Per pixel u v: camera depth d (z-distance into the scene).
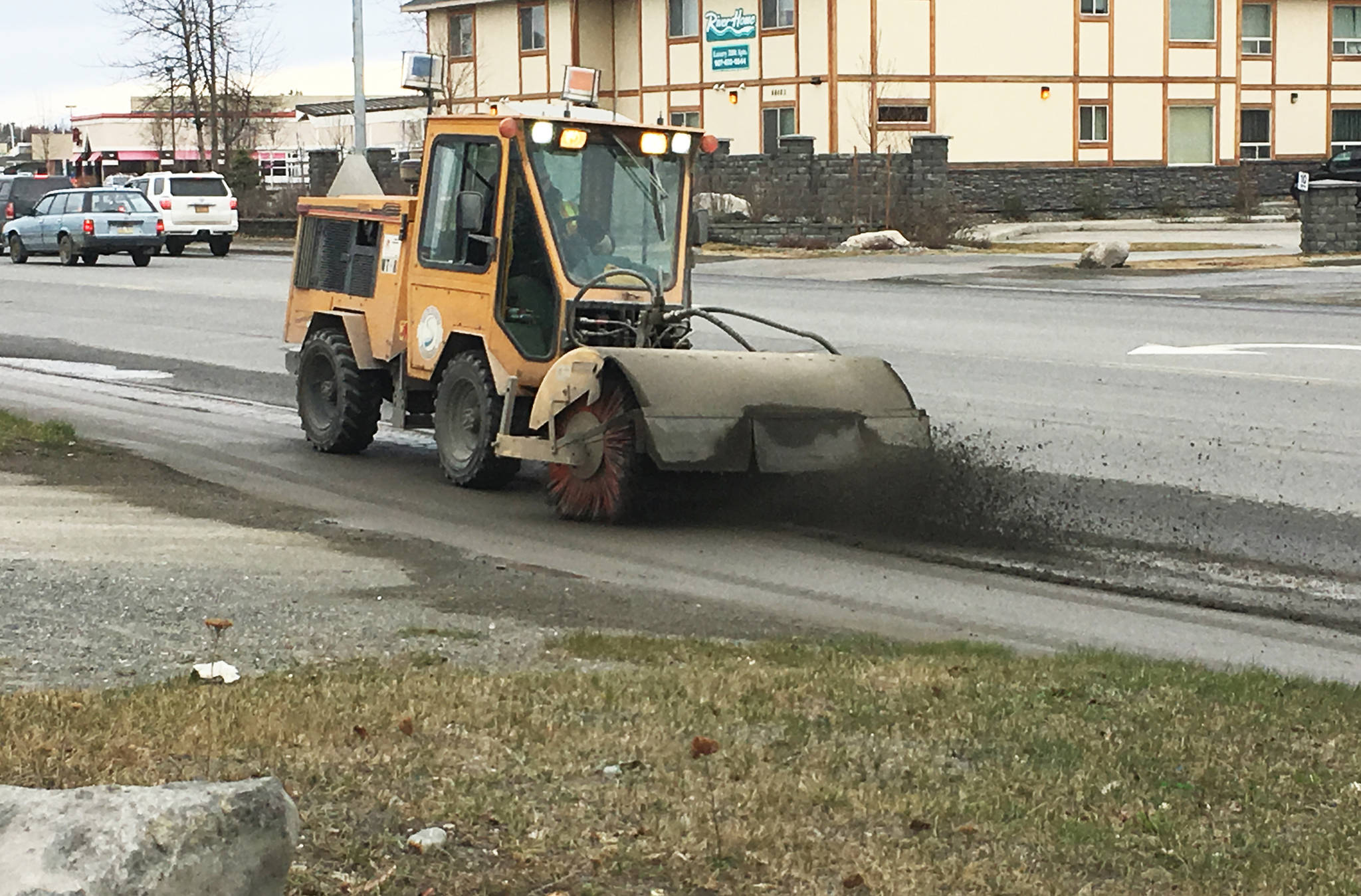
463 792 5.46
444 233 13.36
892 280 32.41
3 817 3.79
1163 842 5.20
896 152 49.50
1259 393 16.86
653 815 5.30
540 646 8.09
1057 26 54.44
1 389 19.39
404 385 13.98
